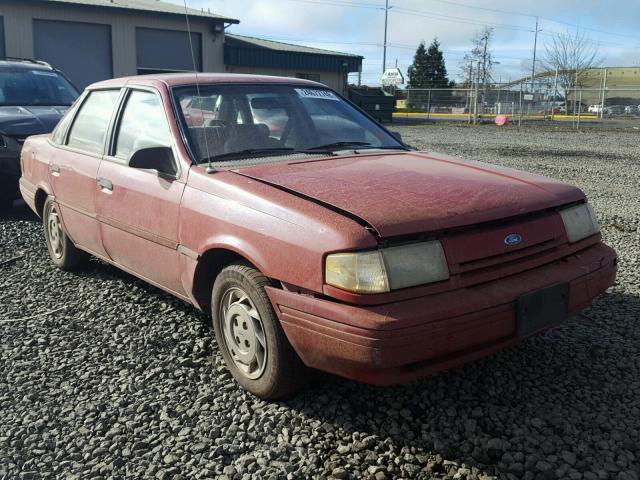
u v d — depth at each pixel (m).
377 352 2.72
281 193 3.26
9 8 22.69
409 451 2.93
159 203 3.90
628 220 7.95
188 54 27.72
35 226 7.40
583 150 17.31
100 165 4.59
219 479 2.76
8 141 7.93
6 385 3.64
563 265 3.32
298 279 2.98
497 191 3.32
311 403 3.35
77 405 3.41
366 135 4.57
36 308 4.83
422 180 3.45
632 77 64.00
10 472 2.85
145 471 2.84
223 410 3.32
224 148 3.95
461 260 2.96
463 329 2.86
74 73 24.53
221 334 3.61
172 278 3.95
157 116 4.20
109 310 4.73
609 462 2.81
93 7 24.31
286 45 34.56
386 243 2.84
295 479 2.75
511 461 2.82
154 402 3.41
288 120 4.35
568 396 3.38
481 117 34.81
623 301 4.80
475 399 3.35
